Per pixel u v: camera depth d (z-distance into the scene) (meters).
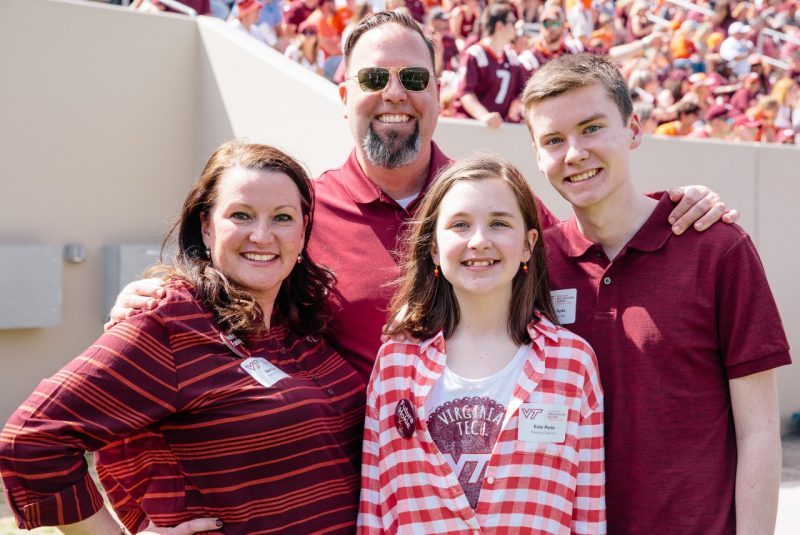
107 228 6.36
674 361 2.37
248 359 2.39
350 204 3.04
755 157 6.74
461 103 6.06
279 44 7.74
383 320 2.88
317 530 2.37
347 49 3.12
